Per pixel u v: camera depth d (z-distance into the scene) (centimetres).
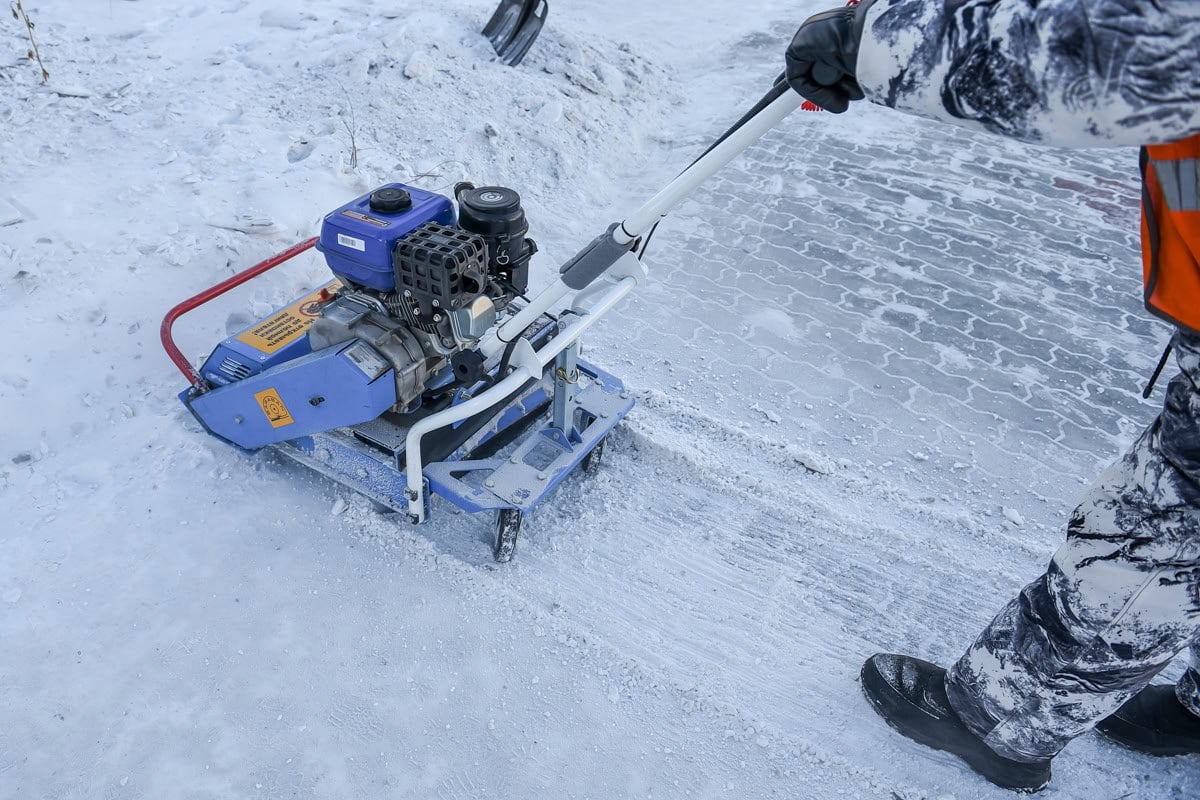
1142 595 206
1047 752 247
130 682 272
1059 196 616
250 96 556
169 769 252
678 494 362
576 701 279
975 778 267
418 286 275
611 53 729
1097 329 483
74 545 311
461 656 289
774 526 351
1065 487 379
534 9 646
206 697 271
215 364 337
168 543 316
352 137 516
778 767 266
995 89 156
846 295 500
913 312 489
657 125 690
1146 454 204
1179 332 189
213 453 351
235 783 251
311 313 348
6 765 249
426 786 254
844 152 666
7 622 285
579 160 598
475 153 564
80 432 354
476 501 303
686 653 298
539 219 538
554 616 304
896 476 379
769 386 428
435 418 290
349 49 603
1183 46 139
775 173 630
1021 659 234
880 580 331
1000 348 464
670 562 332
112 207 431
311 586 307
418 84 591
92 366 370
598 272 259
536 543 335
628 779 260
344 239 283
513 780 257
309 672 280
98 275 393
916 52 164
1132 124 150
